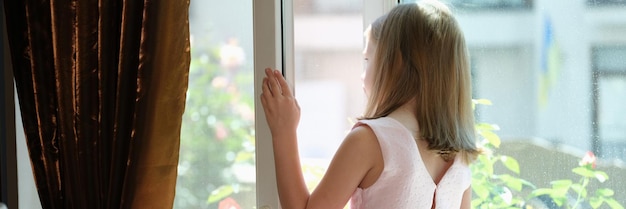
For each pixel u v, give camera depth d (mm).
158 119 1847
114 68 1863
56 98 1910
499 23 1991
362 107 2016
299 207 1699
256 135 1952
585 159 1993
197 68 2025
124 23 1817
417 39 1651
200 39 2016
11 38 1910
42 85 1899
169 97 1846
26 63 1914
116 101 1848
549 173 2010
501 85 2004
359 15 2000
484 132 2021
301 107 2023
